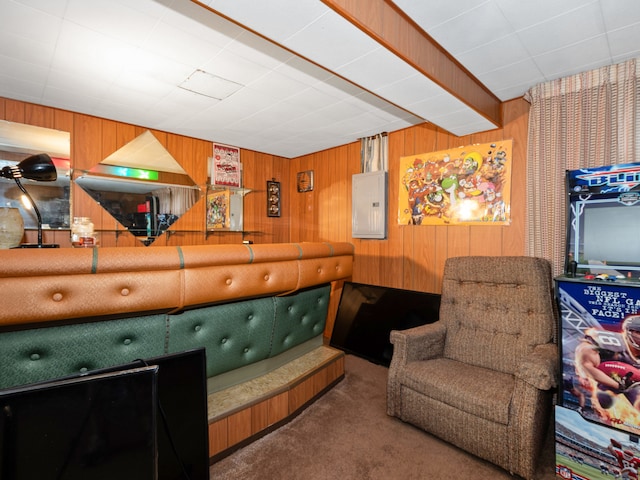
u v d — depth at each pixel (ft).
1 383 4.39
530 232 8.27
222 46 6.34
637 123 6.81
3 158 8.50
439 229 10.29
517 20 5.53
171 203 11.59
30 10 5.20
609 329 5.45
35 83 7.77
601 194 6.41
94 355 5.07
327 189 13.79
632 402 5.22
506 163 8.89
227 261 6.10
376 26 4.86
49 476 2.96
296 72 7.38
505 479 5.69
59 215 9.27
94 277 4.64
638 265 5.98
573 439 5.58
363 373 9.95
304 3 4.15
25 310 4.14
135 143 10.75
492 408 5.84
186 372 4.46
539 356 6.01
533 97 8.07
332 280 8.68
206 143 12.50
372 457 6.23
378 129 11.30
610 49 6.46
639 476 5.02
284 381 7.45
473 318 8.00
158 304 5.26
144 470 3.36
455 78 6.91
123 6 5.14
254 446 6.49
